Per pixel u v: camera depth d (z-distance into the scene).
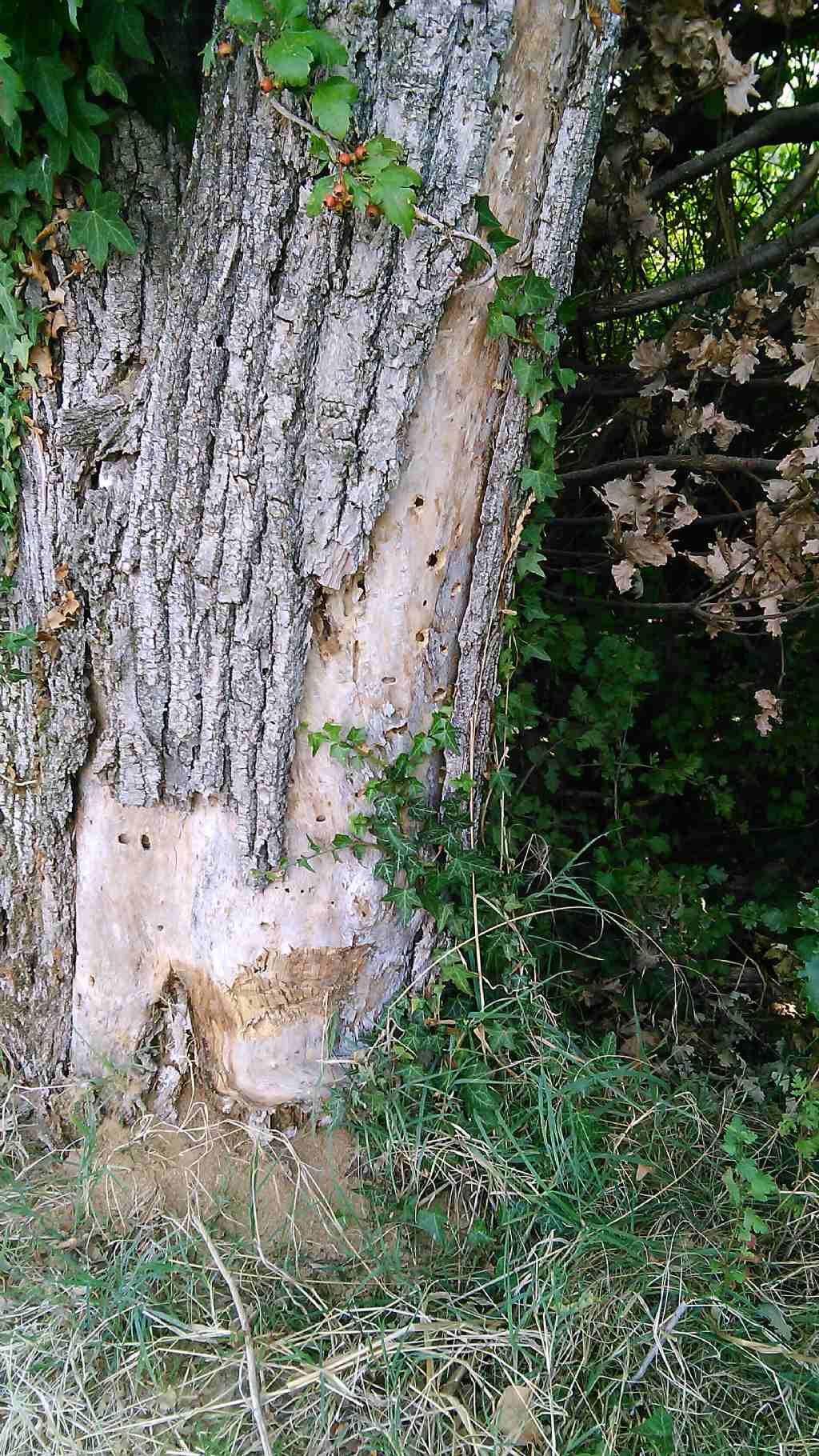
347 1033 2.43
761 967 3.43
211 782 2.24
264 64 1.68
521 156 1.91
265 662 2.12
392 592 2.16
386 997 2.46
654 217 2.97
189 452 1.99
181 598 2.10
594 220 2.94
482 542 2.23
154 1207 2.32
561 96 1.89
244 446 1.97
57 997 2.50
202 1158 2.40
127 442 2.06
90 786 2.36
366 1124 2.36
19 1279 2.15
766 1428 1.96
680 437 3.04
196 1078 2.48
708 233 3.53
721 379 3.25
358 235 1.83
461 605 2.28
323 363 1.93
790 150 3.91
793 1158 2.53
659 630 4.06
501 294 1.95
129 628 2.16
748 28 3.14
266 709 2.15
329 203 1.72
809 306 2.67
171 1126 2.45
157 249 2.07
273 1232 2.30
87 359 2.11
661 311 3.46
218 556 2.05
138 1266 2.09
